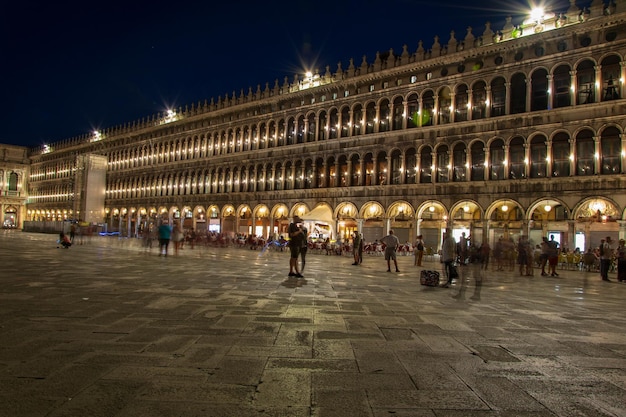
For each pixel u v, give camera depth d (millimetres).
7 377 4906
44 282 13172
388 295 12742
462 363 5949
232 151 60375
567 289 17078
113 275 15625
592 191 33719
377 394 4711
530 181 36188
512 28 38688
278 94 54969
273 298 11219
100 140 83812
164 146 70812
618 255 21922
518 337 7668
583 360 6297
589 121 34062
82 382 4797
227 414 4086
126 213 76000
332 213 48281
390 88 45281
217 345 6465
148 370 5250
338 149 48750
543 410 4406
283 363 5688
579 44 35125
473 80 40094
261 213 55656
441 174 41625
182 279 14945
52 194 98250
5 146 105562
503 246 27688
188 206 64750
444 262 16297
